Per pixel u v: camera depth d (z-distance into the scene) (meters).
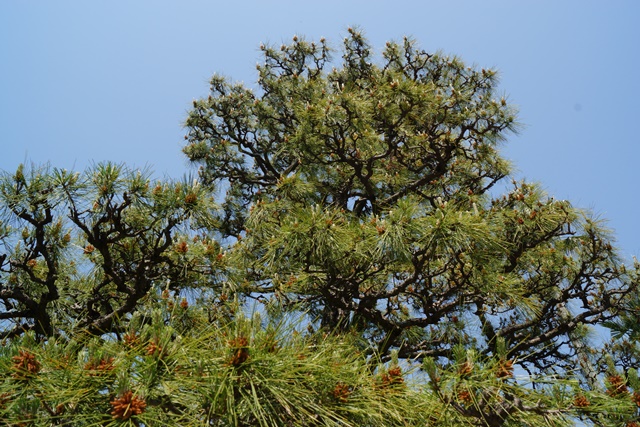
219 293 4.27
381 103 6.40
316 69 8.86
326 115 6.08
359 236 4.46
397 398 2.29
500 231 5.22
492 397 2.25
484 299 5.14
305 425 2.11
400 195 6.88
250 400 2.00
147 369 1.92
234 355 2.03
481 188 7.30
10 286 4.19
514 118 6.68
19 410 1.81
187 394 1.97
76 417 1.81
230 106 8.38
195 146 8.36
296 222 4.37
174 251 3.98
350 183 6.91
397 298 5.86
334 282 4.70
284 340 2.21
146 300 4.23
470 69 8.09
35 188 3.69
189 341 2.11
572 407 2.29
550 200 5.37
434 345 5.55
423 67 8.52
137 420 1.80
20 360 1.90
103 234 3.86
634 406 2.32
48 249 4.12
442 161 6.85
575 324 5.33
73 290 4.44
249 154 8.53
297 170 6.95
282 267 4.87
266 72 8.69
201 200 3.91
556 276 5.68
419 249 4.34
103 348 2.00
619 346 5.12
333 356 2.32
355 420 2.20
